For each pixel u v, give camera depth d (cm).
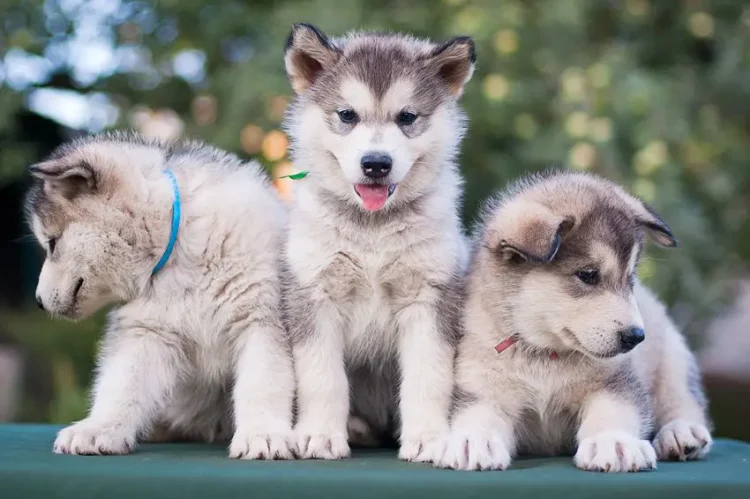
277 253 126
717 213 208
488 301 123
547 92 193
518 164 191
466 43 130
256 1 216
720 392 249
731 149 209
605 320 117
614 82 188
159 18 221
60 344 227
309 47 130
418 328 123
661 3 220
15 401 221
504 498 102
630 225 122
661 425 130
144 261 124
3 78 221
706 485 103
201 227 125
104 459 112
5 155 225
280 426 119
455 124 130
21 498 103
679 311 193
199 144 135
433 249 123
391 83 126
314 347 122
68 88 236
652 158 184
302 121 128
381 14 189
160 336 125
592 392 122
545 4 192
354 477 103
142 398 122
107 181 124
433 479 103
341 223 123
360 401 131
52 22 223
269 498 102
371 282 123
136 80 222
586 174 136
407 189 124
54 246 125
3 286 291
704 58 231
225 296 125
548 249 117
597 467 111
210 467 107
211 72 213
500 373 122
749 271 233
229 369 128
